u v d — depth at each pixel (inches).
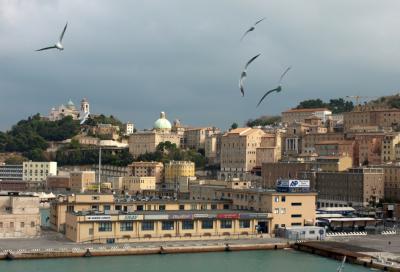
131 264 7239.2
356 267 7263.8
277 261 7632.9
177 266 7194.9
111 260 7455.7
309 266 7322.8
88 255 7628.0
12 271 6688.0
